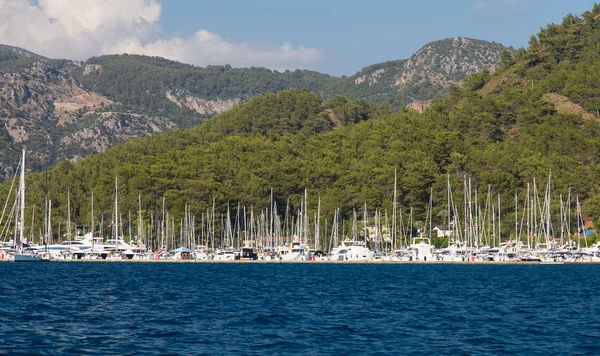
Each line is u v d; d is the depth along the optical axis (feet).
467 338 211.61
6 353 183.01
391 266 641.81
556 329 229.25
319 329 224.74
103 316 252.21
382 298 321.52
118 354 184.24
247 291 356.59
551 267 620.49
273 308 278.67
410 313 266.36
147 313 261.65
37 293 336.08
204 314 258.98
